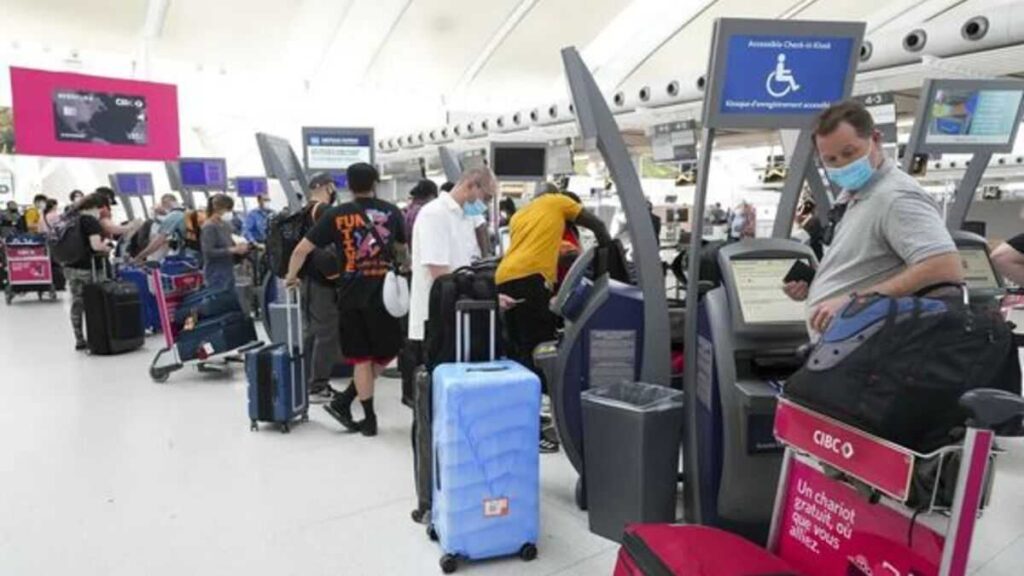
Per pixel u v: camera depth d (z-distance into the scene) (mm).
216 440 3572
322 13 13328
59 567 2291
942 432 1360
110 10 12523
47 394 4449
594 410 2516
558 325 3645
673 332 2959
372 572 2270
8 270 8734
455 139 9102
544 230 3592
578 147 8102
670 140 6066
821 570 1763
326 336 4383
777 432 1704
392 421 3928
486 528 2299
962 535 1310
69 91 11289
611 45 14180
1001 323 1417
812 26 2264
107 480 3021
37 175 14133
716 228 8242
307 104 16453
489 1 12984
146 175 9578
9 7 12000
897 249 1727
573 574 2277
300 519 2650
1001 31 3820
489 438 2262
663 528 1856
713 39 2242
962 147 3406
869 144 1784
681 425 2506
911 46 4238
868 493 1562
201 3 12539
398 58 15477
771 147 10320
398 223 3723
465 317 2463
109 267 6789
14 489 2918
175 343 5043
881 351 1394
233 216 8977
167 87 12203
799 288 2111
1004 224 6742
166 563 2318
